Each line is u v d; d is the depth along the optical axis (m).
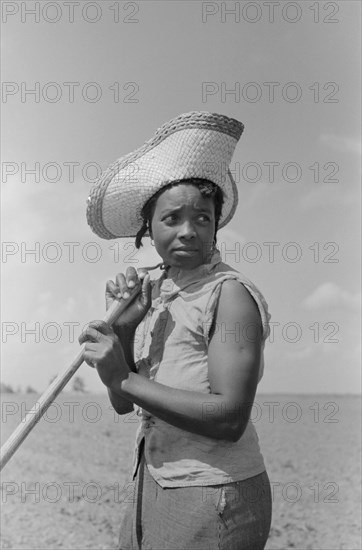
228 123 2.20
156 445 2.16
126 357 2.29
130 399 2.10
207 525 2.06
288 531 5.21
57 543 4.79
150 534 2.16
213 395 2.05
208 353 2.11
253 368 2.07
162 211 2.19
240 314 2.09
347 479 6.05
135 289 2.30
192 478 2.09
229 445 2.11
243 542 2.08
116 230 2.46
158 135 2.25
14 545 4.68
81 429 6.96
